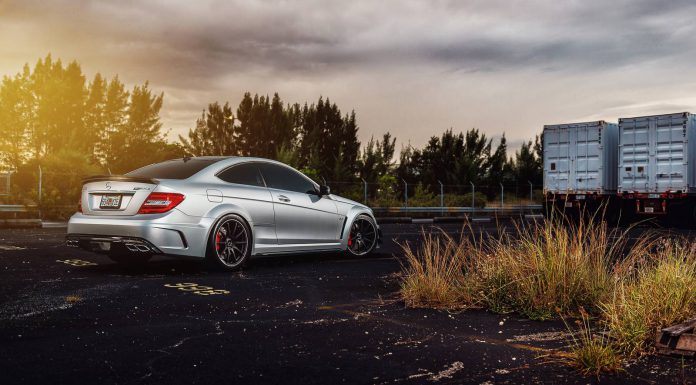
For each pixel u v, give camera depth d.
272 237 8.36
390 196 27.64
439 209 26.92
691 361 3.81
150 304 5.58
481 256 6.27
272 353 3.96
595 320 5.05
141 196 7.29
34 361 3.73
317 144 32.47
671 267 5.15
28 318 4.93
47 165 19.94
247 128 33.41
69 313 5.13
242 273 7.75
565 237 5.81
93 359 3.78
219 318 5.03
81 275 7.25
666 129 19.44
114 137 30.16
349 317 5.14
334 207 9.28
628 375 3.54
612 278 5.73
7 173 19.11
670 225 19.92
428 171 32.62
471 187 31.06
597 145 21.02
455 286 6.03
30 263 8.22
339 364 3.73
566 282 5.48
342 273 7.88
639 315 4.41
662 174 19.52
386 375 3.52
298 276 7.56
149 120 31.94
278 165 8.83
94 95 30.94
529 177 34.47
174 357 3.84
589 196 21.17
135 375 3.47
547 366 3.72
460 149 32.78
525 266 5.69
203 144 34.62
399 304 5.76
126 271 7.66
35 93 28.33
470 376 3.51
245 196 8.04
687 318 4.54
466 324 4.92
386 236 14.82
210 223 7.54
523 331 4.68
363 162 31.16
